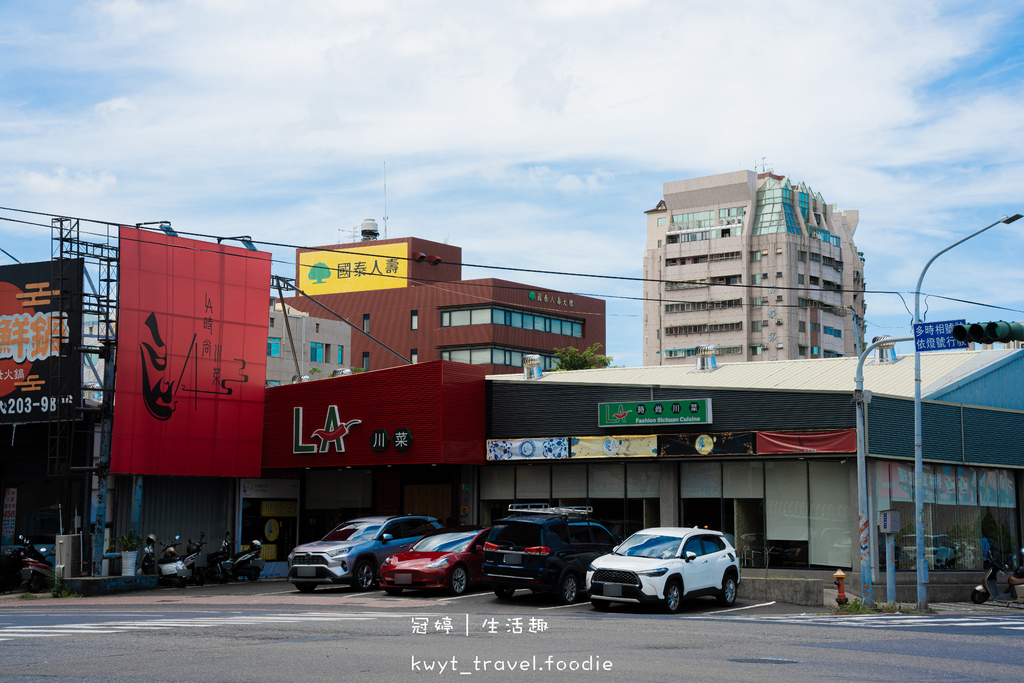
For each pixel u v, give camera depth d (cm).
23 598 2731
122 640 1425
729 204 12612
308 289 10862
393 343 10212
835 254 12762
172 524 3309
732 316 12244
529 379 3409
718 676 1113
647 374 3544
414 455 3184
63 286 3077
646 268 13062
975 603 2819
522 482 3294
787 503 2847
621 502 3111
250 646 1361
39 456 3325
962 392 3125
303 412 3428
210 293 3350
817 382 3139
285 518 3591
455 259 10850
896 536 2823
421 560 2545
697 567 2288
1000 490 3291
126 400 3094
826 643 1513
